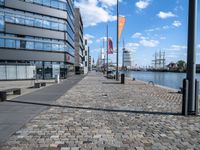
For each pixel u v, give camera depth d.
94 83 36.47
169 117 11.09
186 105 11.53
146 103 15.34
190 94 11.53
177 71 144.00
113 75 57.81
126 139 7.79
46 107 13.85
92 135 8.22
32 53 52.41
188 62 11.53
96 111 12.56
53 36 56.41
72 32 75.56
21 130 8.83
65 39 58.81
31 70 46.75
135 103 15.34
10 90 18.73
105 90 24.50
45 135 8.21
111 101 16.20
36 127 9.26
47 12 54.84
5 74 44.44
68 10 62.72
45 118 10.84
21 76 45.91
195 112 11.57
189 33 11.48
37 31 53.16
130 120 10.48
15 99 17.33
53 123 9.90
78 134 8.34
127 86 30.31
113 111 12.56
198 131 8.73
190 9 11.42
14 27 48.88
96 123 9.91
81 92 22.38
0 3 46.41
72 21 75.06
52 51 56.34
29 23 51.62
